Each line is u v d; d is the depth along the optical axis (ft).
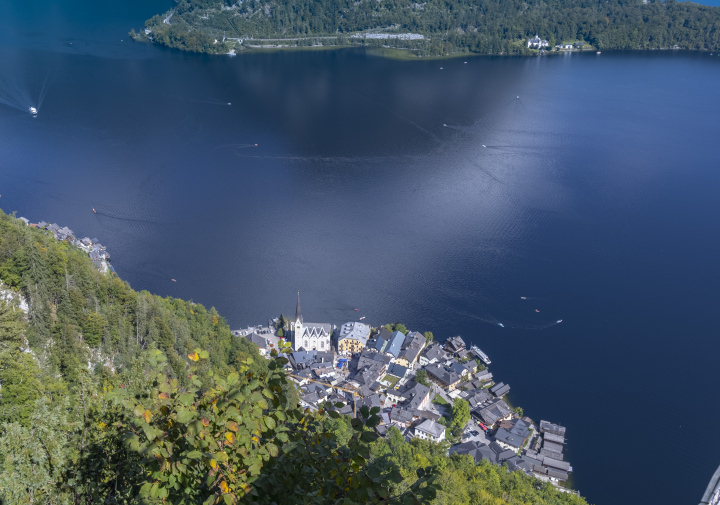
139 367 123.34
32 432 121.70
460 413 596.29
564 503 467.52
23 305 439.63
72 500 116.37
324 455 85.56
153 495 81.46
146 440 81.82
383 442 485.56
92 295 499.92
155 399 86.28
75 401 129.70
